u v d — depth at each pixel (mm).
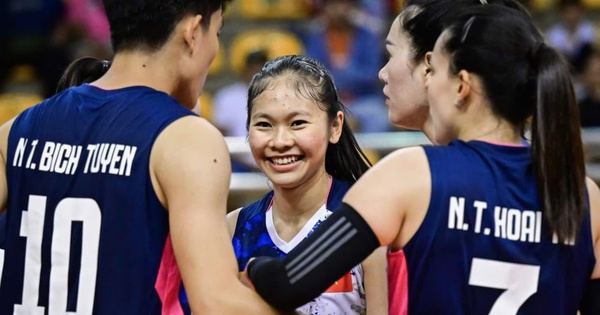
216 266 4301
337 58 15586
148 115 4516
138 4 4543
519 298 4234
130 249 4426
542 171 4242
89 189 4500
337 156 5719
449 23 4477
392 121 5191
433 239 4207
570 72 4387
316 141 5305
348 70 15531
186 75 4676
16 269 4648
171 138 4441
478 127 4406
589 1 17938
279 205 5500
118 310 4414
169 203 4402
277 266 4320
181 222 4344
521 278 4246
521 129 4496
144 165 4438
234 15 18047
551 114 4203
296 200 5426
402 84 5055
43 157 4637
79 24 16500
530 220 4266
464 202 4227
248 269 4531
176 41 4590
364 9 16562
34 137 4707
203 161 4402
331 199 5512
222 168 4469
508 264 4234
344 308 5230
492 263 4223
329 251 4234
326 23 15633
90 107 4637
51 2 17703
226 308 4270
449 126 4461
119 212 4445
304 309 5223
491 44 4297
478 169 4289
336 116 5508
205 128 4520
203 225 4328
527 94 4340
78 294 4473
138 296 4414
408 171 4266
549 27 17797
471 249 4219
